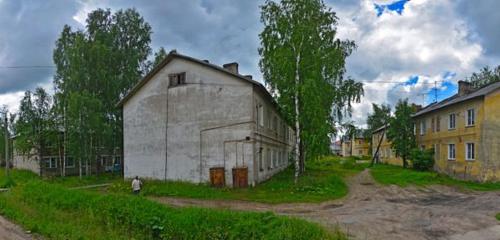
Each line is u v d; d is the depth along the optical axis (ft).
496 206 55.21
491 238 36.24
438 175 94.17
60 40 120.47
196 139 79.15
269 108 91.97
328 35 77.10
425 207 54.80
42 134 131.64
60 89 118.62
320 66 75.00
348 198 64.54
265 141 86.22
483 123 84.99
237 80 76.84
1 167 191.01
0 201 55.11
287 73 75.00
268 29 78.54
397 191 73.97
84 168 143.84
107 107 115.75
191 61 81.10
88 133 109.91
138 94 86.94
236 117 76.13
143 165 84.64
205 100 79.15
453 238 36.22
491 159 84.79
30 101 131.54
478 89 104.37
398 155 126.00
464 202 59.82
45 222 40.52
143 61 124.77
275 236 30.30
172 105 82.53
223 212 35.17
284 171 106.63
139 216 37.88
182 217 35.40
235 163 75.31
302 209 53.21
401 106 126.41
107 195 45.65
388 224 42.19
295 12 76.64
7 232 37.93
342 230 38.52
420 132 122.93
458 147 95.20
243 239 31.42
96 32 118.73
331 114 86.28
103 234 35.65
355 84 95.09
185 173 79.61
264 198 62.75
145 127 85.25
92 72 113.39
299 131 77.05
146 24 126.62
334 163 169.58
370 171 122.42
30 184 64.18
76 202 47.60
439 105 113.39
